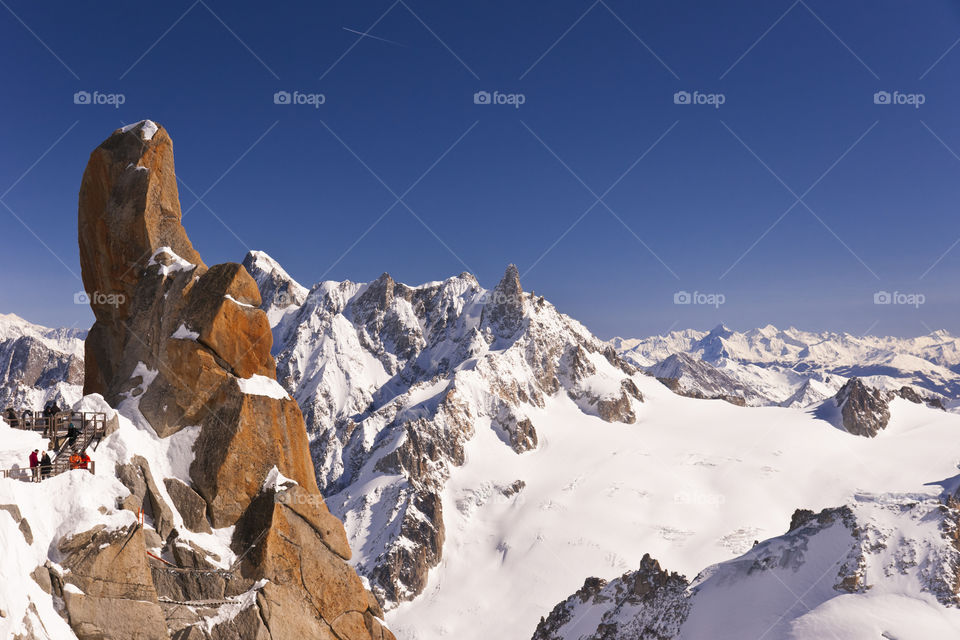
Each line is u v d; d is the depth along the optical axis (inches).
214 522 1695.4
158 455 1711.4
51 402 1765.5
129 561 1428.4
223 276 1833.2
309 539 1753.2
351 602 1800.0
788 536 5826.8
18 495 1349.7
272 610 1630.2
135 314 1854.1
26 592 1238.9
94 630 1354.6
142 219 1910.7
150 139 1959.9
